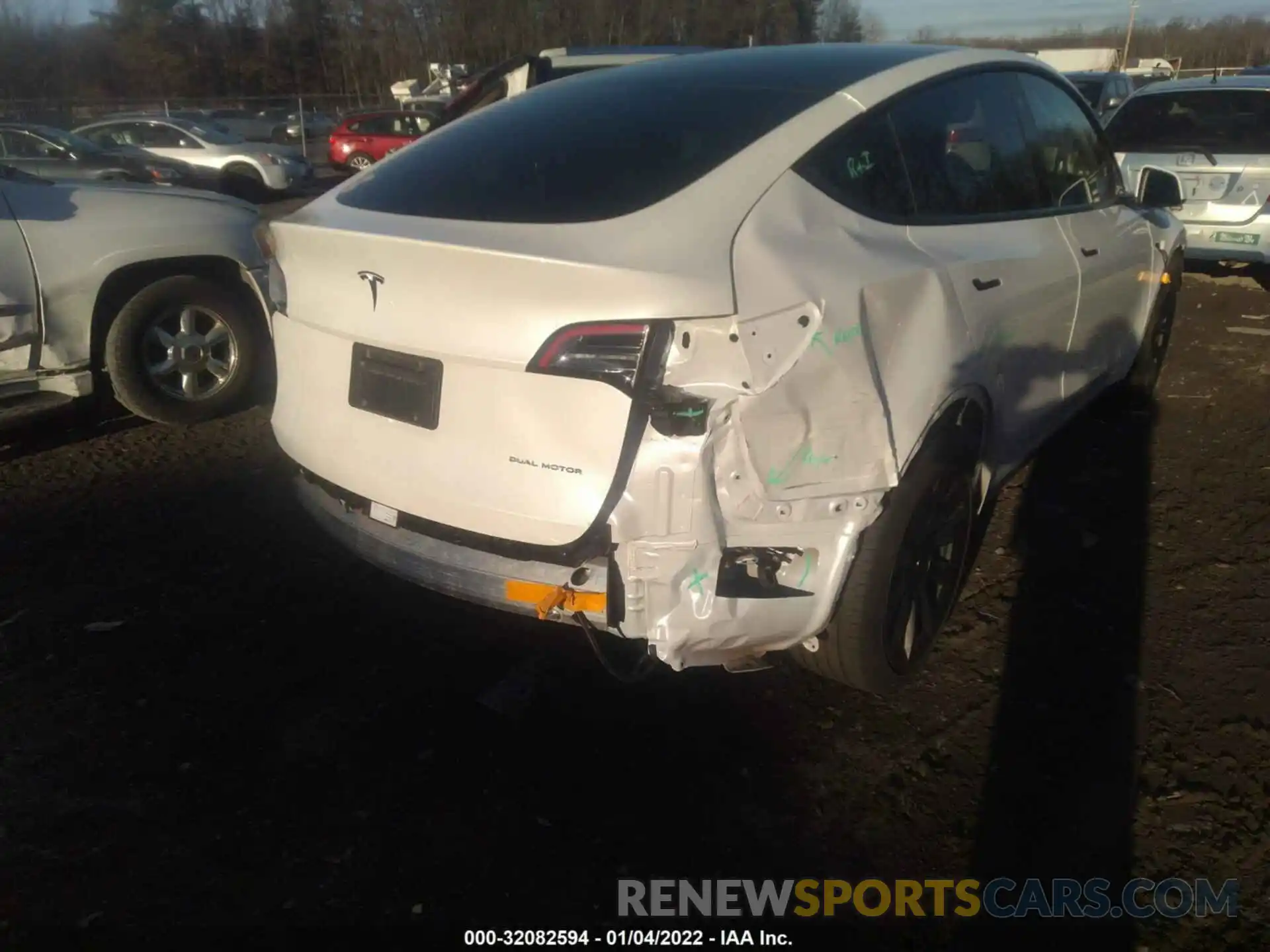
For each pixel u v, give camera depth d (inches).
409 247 103.0
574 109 127.5
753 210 103.7
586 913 97.7
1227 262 375.2
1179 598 147.3
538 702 127.3
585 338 96.0
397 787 113.5
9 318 192.4
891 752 117.2
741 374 96.1
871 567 110.7
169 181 654.5
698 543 98.1
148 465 200.7
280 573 158.6
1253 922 94.9
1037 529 168.9
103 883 100.7
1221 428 213.5
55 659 136.1
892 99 124.4
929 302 114.2
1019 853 103.3
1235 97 327.9
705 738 120.2
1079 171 167.9
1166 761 114.8
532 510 100.6
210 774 115.5
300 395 123.1
